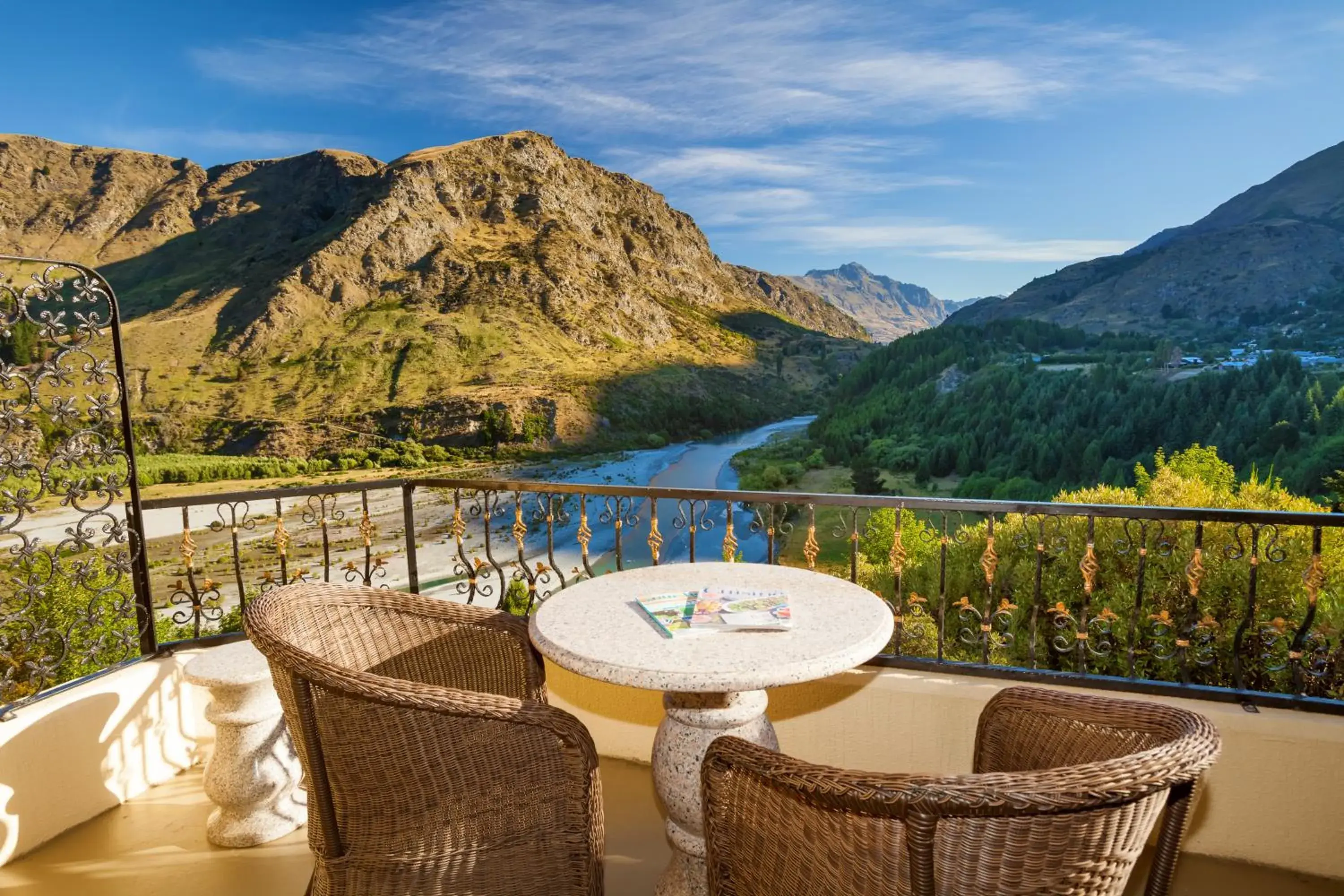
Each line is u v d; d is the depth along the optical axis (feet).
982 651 8.09
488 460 220.64
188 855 7.70
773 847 3.81
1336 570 29.37
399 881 4.87
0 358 7.52
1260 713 6.86
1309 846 6.73
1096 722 4.51
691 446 251.60
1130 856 3.37
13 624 7.83
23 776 7.61
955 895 3.15
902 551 8.18
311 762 4.81
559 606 6.17
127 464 8.80
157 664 9.05
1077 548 33.88
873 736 8.05
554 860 5.04
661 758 6.07
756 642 5.20
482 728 4.83
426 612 6.60
